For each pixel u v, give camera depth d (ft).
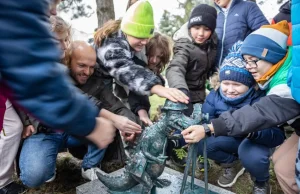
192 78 6.85
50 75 1.55
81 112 1.76
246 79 5.38
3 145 5.34
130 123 4.98
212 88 6.55
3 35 1.41
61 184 6.36
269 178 6.12
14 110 5.31
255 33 4.96
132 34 5.23
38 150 5.65
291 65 4.25
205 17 6.33
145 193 4.52
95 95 5.98
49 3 1.60
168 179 5.40
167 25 17.70
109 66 5.28
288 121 4.94
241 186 6.20
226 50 7.23
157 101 11.07
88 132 1.88
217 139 5.90
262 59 4.84
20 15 1.42
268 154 5.47
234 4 7.39
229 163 6.13
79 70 5.50
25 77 1.49
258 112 4.46
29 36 1.47
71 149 7.00
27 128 5.73
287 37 4.81
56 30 5.04
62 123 1.69
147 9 5.17
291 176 5.00
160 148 4.34
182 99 4.26
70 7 13.53
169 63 6.51
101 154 6.22
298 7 3.90
